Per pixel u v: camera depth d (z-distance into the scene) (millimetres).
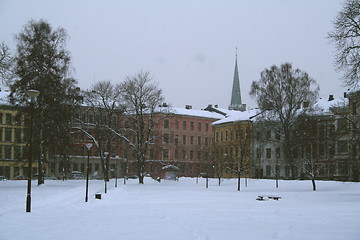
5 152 101000
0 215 23656
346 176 77750
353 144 51594
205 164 104625
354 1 41281
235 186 73562
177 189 62469
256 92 78375
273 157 101000
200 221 21688
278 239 16062
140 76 80375
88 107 85000
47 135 57562
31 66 55719
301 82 76312
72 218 22953
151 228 19000
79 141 104000
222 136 116688
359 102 47938
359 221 21750
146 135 83250
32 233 17594
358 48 41250
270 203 35656
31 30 57781
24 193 41938
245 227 19391
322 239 16078
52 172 104875
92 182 75438
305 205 33375
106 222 21141
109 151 80625
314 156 69562
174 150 127750
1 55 53625
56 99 56719
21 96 54781
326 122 86312
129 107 80000
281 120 76188
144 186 69750
